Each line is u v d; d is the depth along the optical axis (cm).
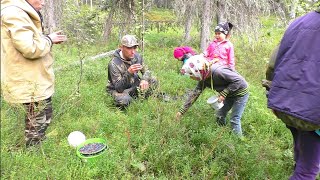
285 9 908
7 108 372
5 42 333
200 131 416
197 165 359
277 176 351
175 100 543
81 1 862
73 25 828
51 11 1012
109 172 335
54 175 314
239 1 942
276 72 250
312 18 235
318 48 226
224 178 338
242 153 366
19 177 300
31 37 328
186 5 971
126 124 445
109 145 386
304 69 230
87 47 891
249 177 347
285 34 251
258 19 959
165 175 347
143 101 528
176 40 1120
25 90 345
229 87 386
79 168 331
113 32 1127
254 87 646
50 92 369
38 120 366
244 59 827
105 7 1085
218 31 596
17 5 329
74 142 384
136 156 367
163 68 745
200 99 531
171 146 369
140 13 937
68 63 732
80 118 466
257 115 500
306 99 228
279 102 241
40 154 357
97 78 650
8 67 339
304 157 267
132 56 539
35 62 347
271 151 390
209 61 398
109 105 532
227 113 457
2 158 306
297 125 242
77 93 492
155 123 425
